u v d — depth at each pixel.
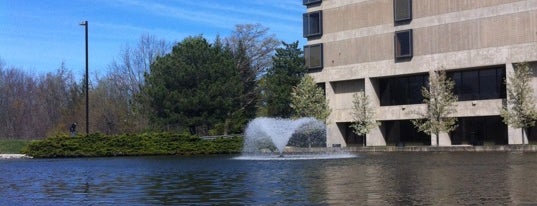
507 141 51.34
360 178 17.06
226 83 54.69
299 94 58.41
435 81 50.47
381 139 59.59
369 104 58.47
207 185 15.66
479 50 50.78
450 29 52.75
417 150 46.12
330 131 61.81
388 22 57.44
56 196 13.54
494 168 20.38
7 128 75.50
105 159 35.47
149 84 56.88
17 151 45.00
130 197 13.05
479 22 50.81
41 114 79.00
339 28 61.25
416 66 55.06
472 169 20.06
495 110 50.78
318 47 62.62
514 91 46.06
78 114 70.62
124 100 75.25
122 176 19.58
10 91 78.12
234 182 16.47
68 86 82.69
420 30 54.84
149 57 78.00
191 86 54.03
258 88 76.12
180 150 42.19
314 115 57.22
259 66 77.75
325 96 61.47
